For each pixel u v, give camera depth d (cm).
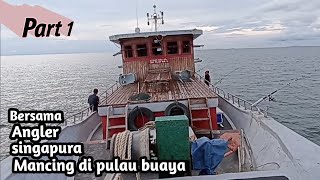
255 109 1078
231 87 5156
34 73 15712
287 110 3528
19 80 11338
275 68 8819
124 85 1391
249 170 705
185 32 1378
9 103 6012
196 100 959
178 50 1435
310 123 3078
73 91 6700
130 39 1429
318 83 5275
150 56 1437
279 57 16450
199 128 924
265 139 805
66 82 8950
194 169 637
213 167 638
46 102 5616
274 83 5434
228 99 1405
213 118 959
